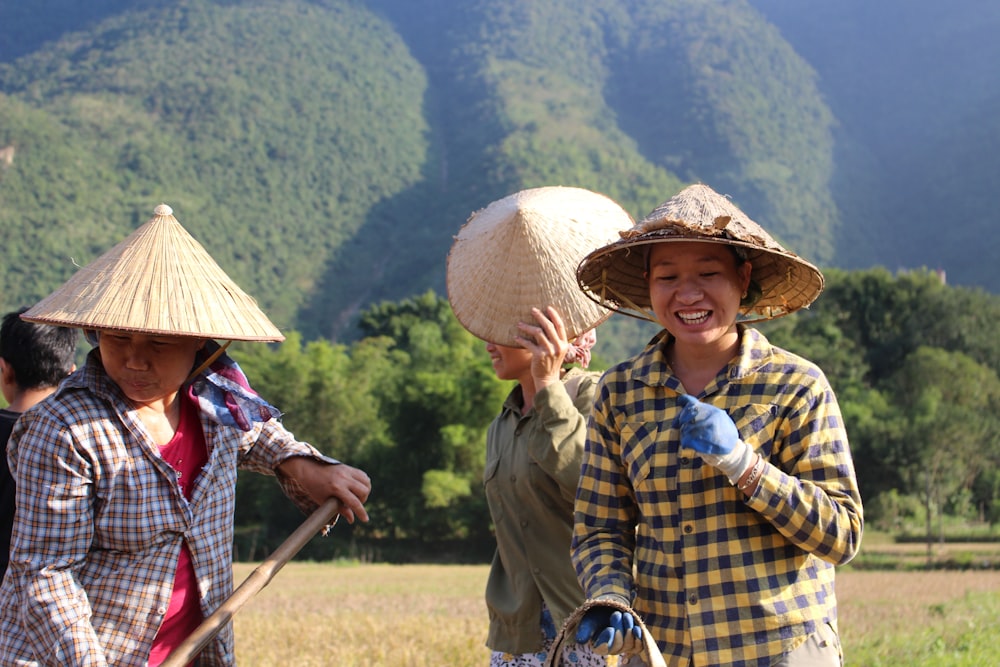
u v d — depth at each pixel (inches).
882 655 421.7
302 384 2303.2
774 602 118.0
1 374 171.2
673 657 121.0
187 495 139.3
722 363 127.5
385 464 2164.1
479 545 2119.8
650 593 124.9
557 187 182.1
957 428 2110.0
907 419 2305.6
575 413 159.3
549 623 164.6
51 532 128.3
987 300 3216.0
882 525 2188.7
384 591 1003.3
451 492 2041.1
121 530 132.0
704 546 120.1
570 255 169.5
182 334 129.1
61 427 128.9
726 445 111.6
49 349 168.7
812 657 117.7
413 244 7436.0
